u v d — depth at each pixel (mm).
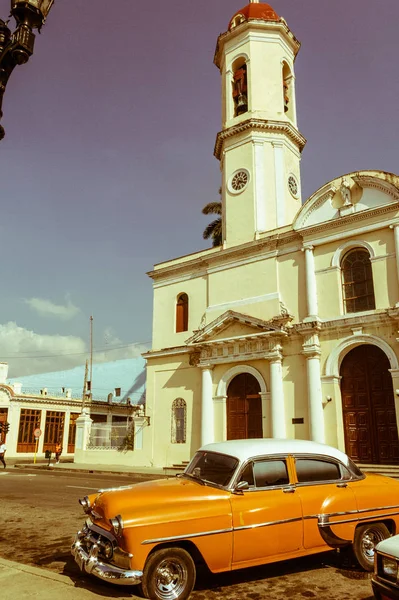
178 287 24500
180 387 22812
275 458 6031
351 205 18719
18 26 5648
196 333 21859
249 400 20359
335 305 18484
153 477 19094
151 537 4938
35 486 15492
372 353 17703
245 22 24703
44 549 7383
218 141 24781
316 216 19688
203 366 21500
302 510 5816
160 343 24328
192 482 6020
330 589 5504
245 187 23078
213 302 22500
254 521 5496
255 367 20125
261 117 23562
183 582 5086
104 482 16906
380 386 17328
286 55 25328
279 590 5480
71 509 10742
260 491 5719
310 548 5828
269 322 19672
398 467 15539
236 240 22656
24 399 35875
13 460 32625
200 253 24062
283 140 23656
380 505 6320
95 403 39250
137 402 44344
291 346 19234
